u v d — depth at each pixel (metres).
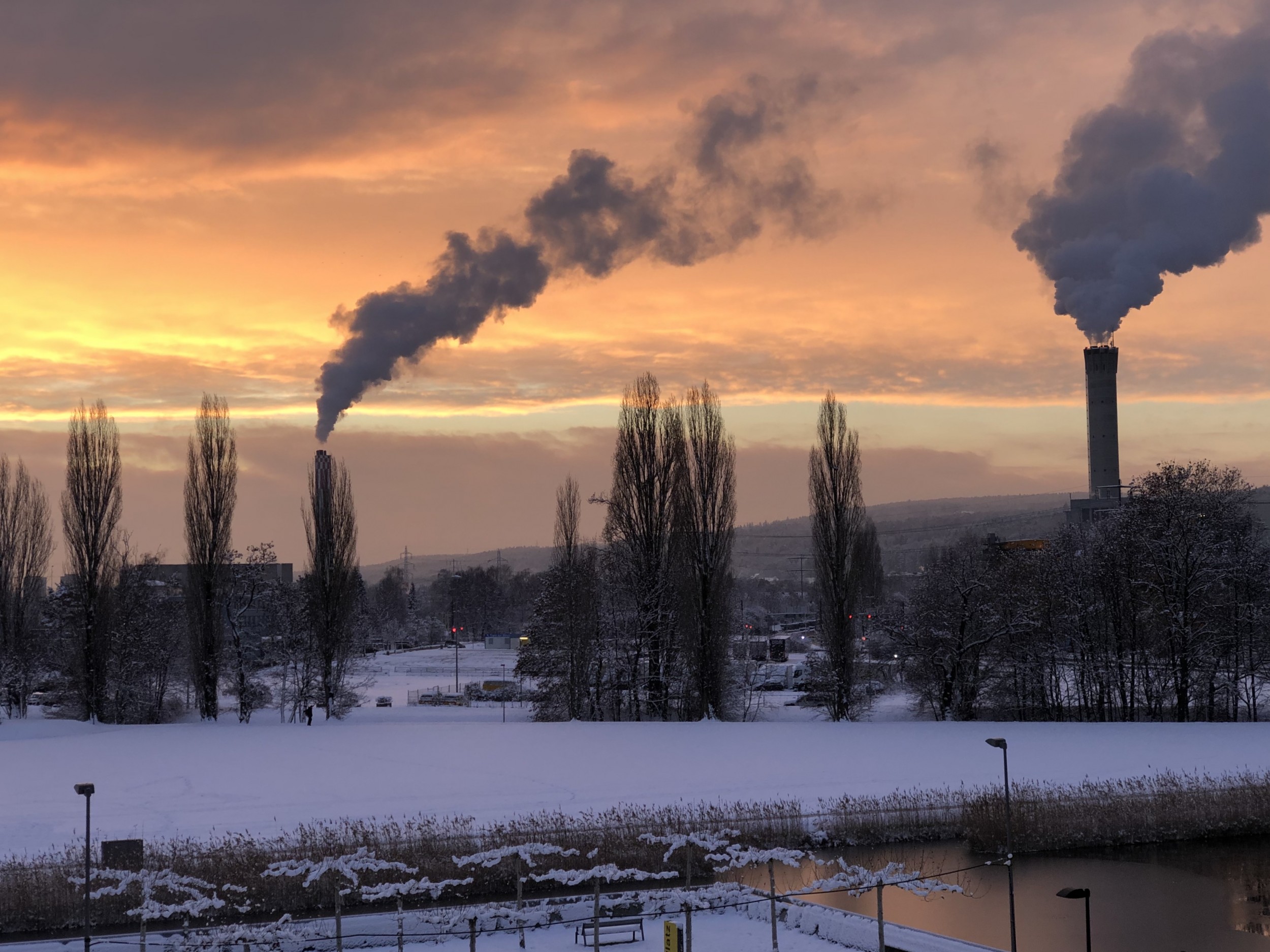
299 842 39.34
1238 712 75.38
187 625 78.94
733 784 49.78
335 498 78.94
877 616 81.12
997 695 77.56
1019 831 43.78
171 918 35.47
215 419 78.00
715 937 32.75
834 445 76.81
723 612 76.31
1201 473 76.00
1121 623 76.56
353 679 120.94
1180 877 39.84
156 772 52.56
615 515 78.19
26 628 79.31
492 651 183.12
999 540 112.56
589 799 46.78
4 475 80.12
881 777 51.19
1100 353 145.50
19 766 53.97
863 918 33.12
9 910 34.59
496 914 33.84
